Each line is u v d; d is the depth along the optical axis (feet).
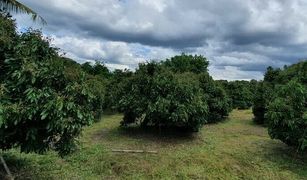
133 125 43.80
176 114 34.88
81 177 23.54
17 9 34.73
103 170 25.20
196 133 41.27
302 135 30.50
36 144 18.65
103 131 40.22
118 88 39.83
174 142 35.76
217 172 26.63
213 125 50.93
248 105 77.77
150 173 25.32
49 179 22.24
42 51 18.67
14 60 17.66
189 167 27.12
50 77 17.72
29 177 22.08
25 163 24.75
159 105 34.86
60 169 24.61
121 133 39.06
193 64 111.04
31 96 16.74
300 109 30.89
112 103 41.65
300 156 33.27
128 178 24.26
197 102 36.73
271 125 32.48
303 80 35.19
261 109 52.29
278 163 30.50
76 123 18.16
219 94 54.13
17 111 16.49
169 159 28.89
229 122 55.26
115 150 30.89
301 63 39.52
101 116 50.70
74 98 18.22
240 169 27.81
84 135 37.24
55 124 17.26
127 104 37.35
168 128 40.93
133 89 37.37
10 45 17.90
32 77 17.08
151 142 35.12
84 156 27.96
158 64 38.22
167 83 35.91
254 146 36.50
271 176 27.07
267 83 56.13
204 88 52.54
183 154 30.81
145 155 29.94
